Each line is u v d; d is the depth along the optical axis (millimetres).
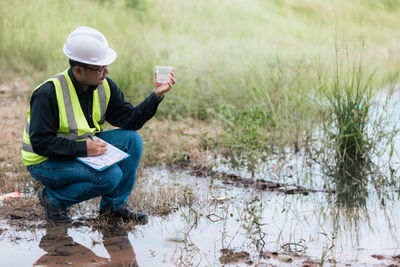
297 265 3039
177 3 15836
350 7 18438
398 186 4668
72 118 3459
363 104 5473
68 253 3154
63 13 11523
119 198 3758
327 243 3418
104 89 3625
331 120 5617
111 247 3277
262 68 8227
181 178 4918
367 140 5375
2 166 4988
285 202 4289
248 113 6332
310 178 4914
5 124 6469
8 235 3426
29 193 4332
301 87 6668
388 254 3223
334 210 4102
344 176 4945
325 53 10922
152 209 4031
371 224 3797
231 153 5711
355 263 3072
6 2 10586
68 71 3469
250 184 4742
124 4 13945
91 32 3367
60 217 3684
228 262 3070
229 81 7910
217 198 4332
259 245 3361
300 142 6035
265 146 5871
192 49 11125
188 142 5871
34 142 3363
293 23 16453
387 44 14109
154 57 8992
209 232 3600
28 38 9836
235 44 11797
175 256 3150
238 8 16844
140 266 2982
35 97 3395
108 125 6195
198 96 7160
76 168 3490
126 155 3488
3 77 8805
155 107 3709
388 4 19531
